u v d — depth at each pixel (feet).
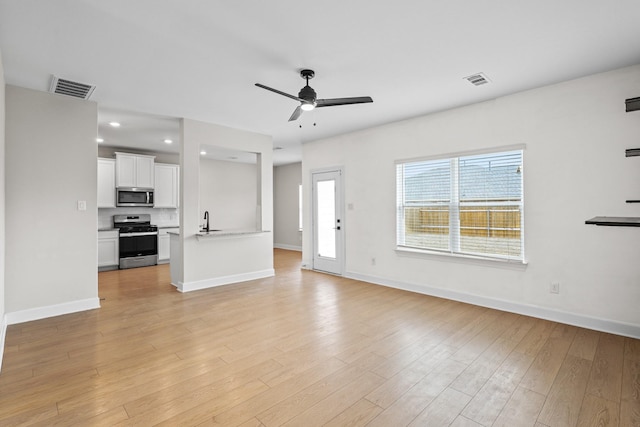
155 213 24.18
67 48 8.62
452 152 13.83
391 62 9.55
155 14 7.13
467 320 11.44
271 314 12.15
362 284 16.84
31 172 11.37
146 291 15.44
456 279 13.89
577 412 6.34
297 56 9.16
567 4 6.84
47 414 6.30
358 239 17.84
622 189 9.96
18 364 8.29
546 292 11.46
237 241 17.39
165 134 18.24
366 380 7.54
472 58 9.33
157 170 22.89
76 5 6.77
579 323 10.75
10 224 10.98
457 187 13.91
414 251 15.25
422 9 7.02
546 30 7.86
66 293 12.12
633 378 7.53
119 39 8.20
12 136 11.00
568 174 10.91
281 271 20.31
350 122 15.99
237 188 29.25
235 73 10.25
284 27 7.72
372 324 11.10
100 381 7.49
